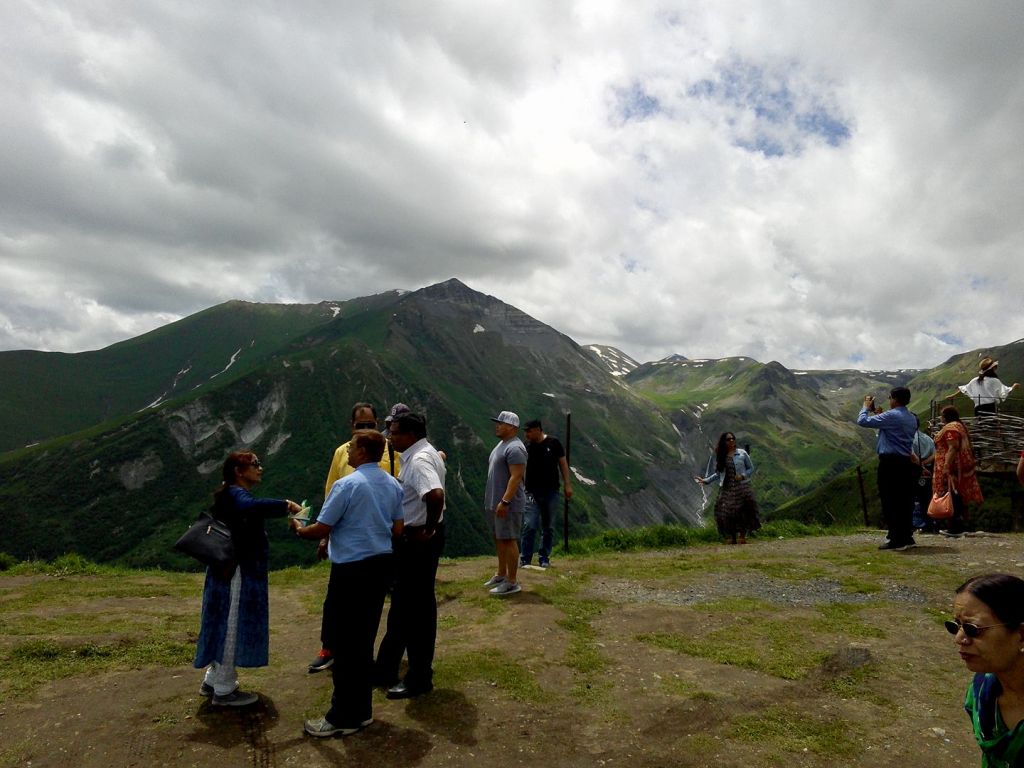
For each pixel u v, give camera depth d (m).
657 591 9.27
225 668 5.23
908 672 5.95
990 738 2.54
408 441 6.14
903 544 11.45
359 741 4.71
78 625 7.60
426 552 5.70
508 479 8.63
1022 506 15.77
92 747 4.54
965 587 2.60
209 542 5.20
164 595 9.87
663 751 4.55
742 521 14.11
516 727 4.93
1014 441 14.37
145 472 156.38
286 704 5.45
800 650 6.57
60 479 148.38
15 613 8.19
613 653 6.61
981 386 15.33
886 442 11.46
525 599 8.45
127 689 5.62
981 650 2.46
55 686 5.64
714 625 7.51
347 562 5.00
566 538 14.02
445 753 4.52
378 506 5.20
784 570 10.41
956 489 12.25
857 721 4.98
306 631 8.01
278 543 134.12
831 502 81.75
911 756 4.43
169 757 4.42
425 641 5.61
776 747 4.57
